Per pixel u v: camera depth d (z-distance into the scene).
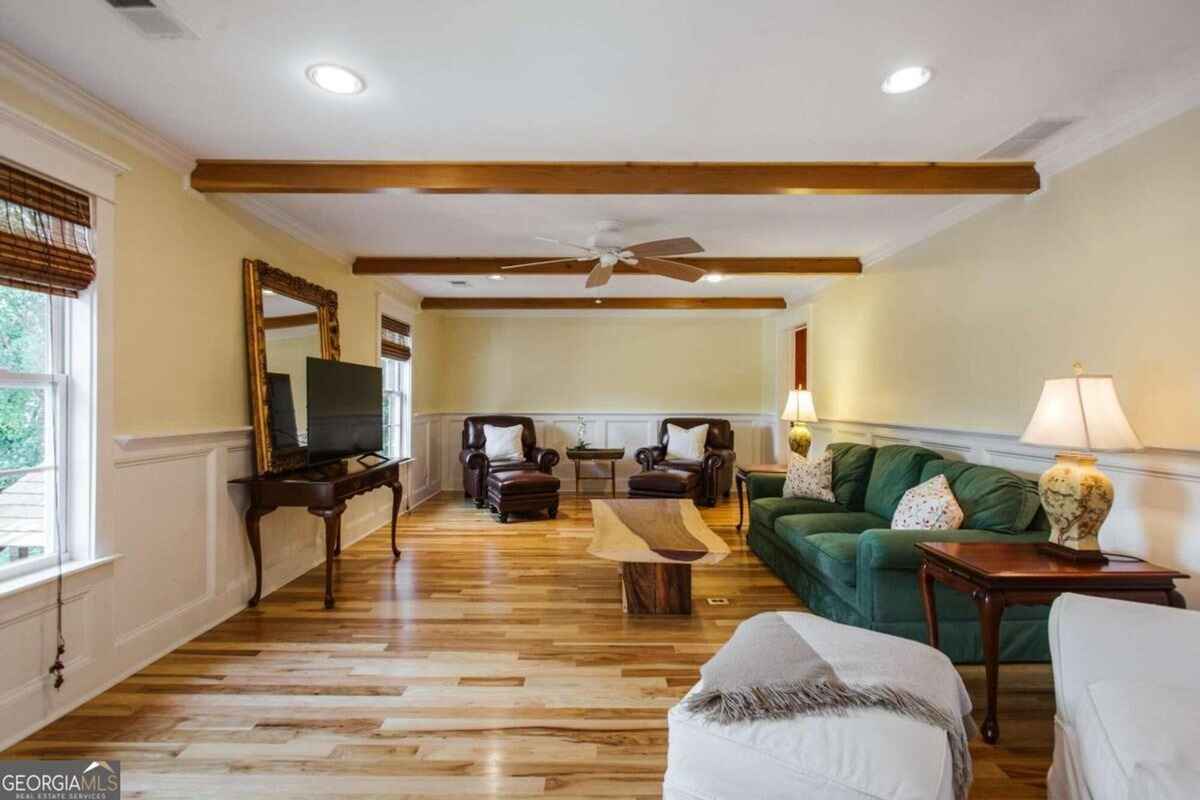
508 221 3.69
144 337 2.50
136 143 2.43
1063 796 1.54
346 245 4.30
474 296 6.50
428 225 3.77
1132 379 2.32
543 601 3.40
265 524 3.50
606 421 7.53
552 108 2.25
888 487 3.58
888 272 4.28
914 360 3.92
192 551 2.83
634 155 2.70
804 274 4.70
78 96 2.11
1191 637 1.40
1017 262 2.95
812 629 1.75
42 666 2.04
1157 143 2.21
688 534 3.42
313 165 2.79
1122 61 1.93
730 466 6.83
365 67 1.97
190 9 1.66
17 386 2.03
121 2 1.63
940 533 2.55
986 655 1.98
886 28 1.76
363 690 2.34
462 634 2.91
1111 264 2.41
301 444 3.70
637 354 7.51
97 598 2.27
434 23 1.73
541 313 7.44
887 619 2.54
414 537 4.96
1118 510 2.40
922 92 2.14
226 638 2.83
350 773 1.83
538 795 1.75
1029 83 2.07
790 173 2.80
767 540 4.10
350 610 3.23
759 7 1.66
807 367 5.99
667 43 1.83
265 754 1.92
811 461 4.37
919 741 1.28
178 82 2.06
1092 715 1.35
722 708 1.40
